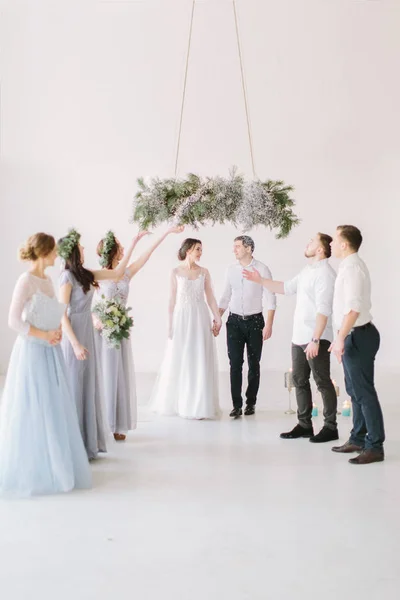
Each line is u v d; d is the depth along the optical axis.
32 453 4.43
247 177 9.02
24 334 4.43
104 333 5.65
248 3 8.97
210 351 6.93
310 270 5.79
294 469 4.99
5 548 3.53
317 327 5.63
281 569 3.28
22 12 9.03
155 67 9.05
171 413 7.01
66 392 4.57
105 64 9.05
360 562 3.36
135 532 3.75
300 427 6.02
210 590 3.06
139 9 9.02
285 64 9.01
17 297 4.42
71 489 4.47
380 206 9.04
